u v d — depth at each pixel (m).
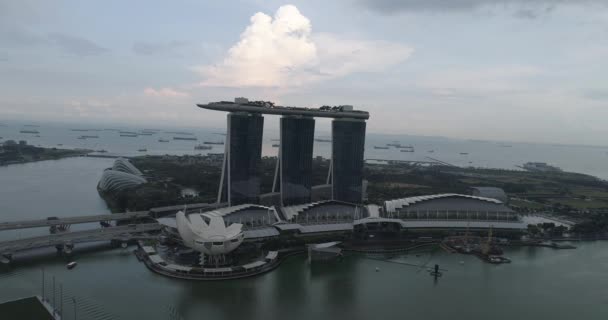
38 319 159.50
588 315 189.75
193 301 190.25
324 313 183.25
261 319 175.25
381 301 198.25
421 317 182.50
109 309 178.38
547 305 199.50
